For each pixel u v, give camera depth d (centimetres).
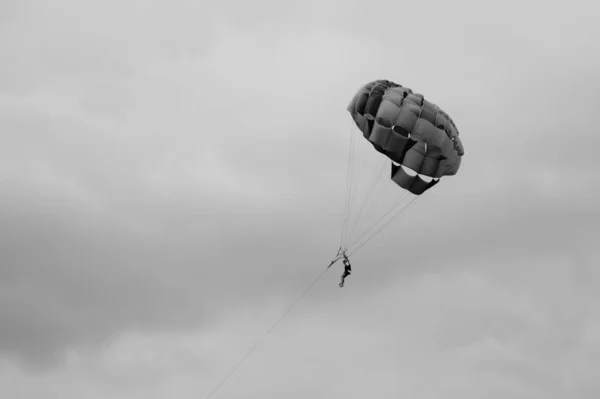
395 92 5481
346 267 5388
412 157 5438
